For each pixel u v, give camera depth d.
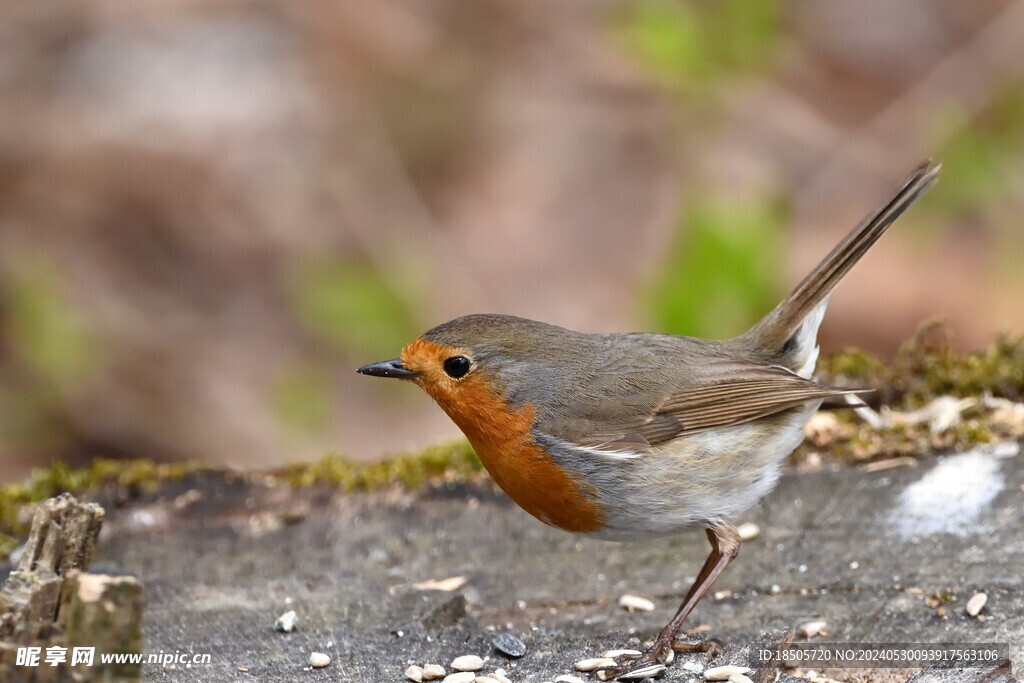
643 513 7.05
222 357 14.40
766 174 14.93
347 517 8.27
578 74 16.39
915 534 7.40
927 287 13.89
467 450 8.72
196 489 8.48
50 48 16.84
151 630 6.86
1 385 13.44
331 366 14.21
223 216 15.48
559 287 14.88
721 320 11.20
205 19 17.28
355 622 6.95
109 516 8.24
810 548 7.44
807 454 8.34
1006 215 14.08
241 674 6.32
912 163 15.03
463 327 7.09
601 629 6.87
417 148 16.09
